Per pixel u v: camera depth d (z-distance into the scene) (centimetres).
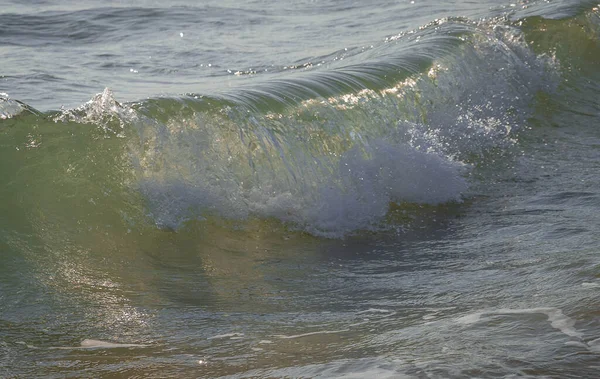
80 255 1217
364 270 1255
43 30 2994
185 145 1430
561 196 1627
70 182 1329
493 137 2034
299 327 983
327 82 1842
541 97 2403
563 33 2825
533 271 1154
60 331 969
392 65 2084
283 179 1502
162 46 2794
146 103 1457
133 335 962
